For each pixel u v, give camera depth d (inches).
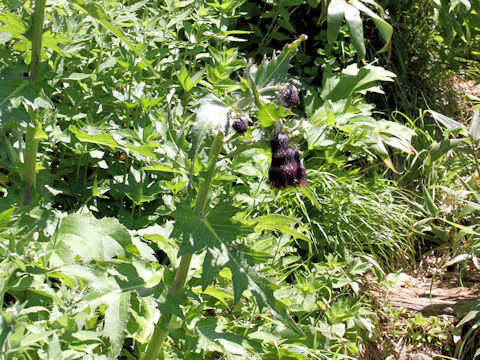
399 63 230.7
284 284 127.0
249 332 109.6
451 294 160.2
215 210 81.7
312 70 201.3
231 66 136.4
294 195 154.7
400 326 148.1
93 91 130.6
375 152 186.9
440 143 167.0
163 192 124.6
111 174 128.3
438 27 245.4
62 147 127.0
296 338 109.7
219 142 80.4
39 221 91.7
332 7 133.5
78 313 78.0
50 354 67.1
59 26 113.0
